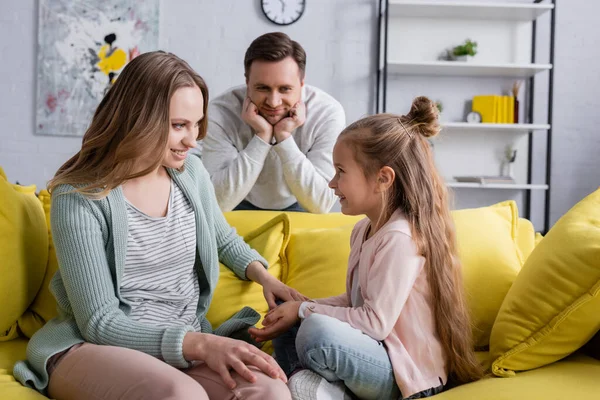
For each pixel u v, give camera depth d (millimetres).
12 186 1834
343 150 1556
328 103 2689
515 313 1505
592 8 5078
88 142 1450
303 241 1897
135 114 1408
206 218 1644
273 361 1250
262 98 2463
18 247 1590
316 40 5008
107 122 1445
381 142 1525
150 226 1479
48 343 1369
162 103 1408
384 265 1440
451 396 1347
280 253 1877
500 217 1942
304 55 2498
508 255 1800
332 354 1328
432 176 1562
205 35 4969
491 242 1796
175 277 1524
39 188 4973
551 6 4695
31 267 1632
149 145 1403
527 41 5082
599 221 1570
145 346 1304
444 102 5074
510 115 4906
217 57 4980
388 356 1411
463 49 4902
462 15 4969
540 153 5129
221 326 1602
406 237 1460
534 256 1582
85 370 1262
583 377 1392
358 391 1385
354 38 5016
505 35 5082
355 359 1344
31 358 1360
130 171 1426
